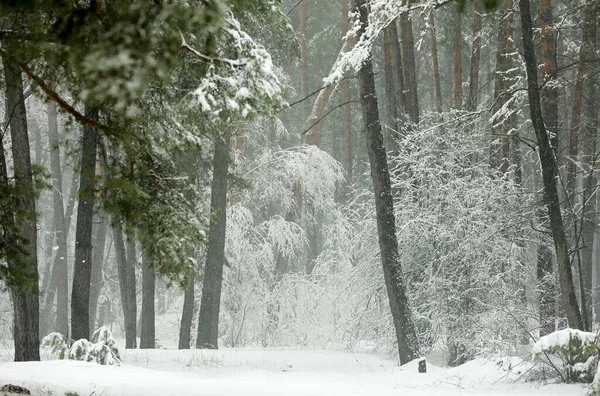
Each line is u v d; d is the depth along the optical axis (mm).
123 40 5664
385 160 19344
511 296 20609
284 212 33469
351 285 23969
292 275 30234
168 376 12859
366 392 11352
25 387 9031
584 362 12984
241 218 30109
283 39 24234
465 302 21344
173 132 10602
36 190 9836
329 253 30156
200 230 10297
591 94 23859
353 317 23578
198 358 19766
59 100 7727
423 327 22188
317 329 29141
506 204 20938
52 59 6711
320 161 31984
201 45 8609
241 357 20719
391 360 21484
